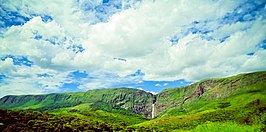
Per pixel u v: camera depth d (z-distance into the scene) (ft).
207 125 300.61
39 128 225.35
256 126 294.46
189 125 599.98
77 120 293.64
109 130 307.58
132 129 416.67
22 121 231.30
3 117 227.40
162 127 609.42
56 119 266.77
